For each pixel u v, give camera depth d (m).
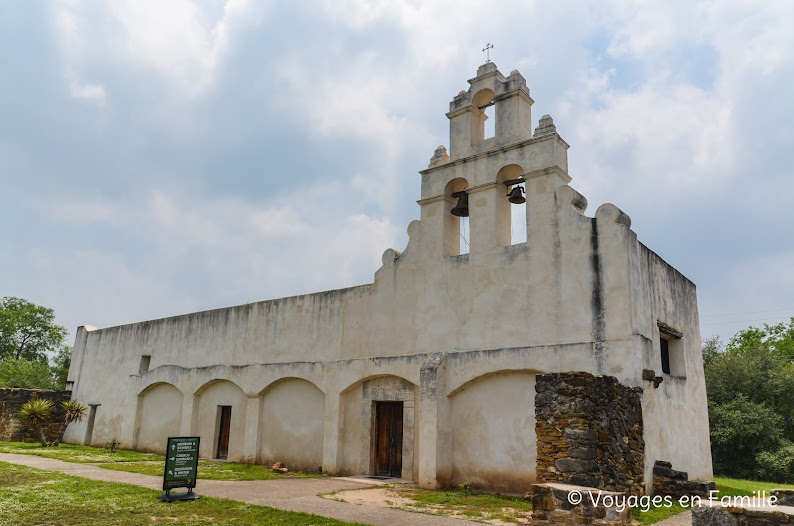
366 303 15.77
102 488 10.83
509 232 14.16
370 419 14.89
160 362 21.45
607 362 11.30
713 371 26.20
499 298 13.14
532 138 13.38
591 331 11.67
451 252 14.75
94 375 24.25
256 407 17.59
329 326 16.53
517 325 12.72
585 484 9.24
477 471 12.61
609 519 7.70
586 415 9.53
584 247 12.13
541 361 12.05
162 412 20.88
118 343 23.59
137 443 21.30
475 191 14.17
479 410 12.91
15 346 45.72
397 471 14.27
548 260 12.58
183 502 9.77
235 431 18.25
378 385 14.96
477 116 15.20
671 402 12.89
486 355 12.85
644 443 10.89
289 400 17.14
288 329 17.59
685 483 10.69
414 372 14.02
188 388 19.81
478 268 13.66
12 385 39.12
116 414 22.50
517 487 11.95
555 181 12.92
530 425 12.09
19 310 45.16
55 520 8.23
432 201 14.96
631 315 11.29
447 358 13.52
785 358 29.38
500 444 12.41
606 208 12.02
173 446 10.24
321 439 16.03
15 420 23.70
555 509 8.27
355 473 14.80
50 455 17.52
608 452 9.78
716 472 23.44
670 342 14.32
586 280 11.96
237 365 18.58
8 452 18.06
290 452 16.64
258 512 9.08
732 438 22.78
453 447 13.12
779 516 6.66
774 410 24.61
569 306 12.08
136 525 8.12
